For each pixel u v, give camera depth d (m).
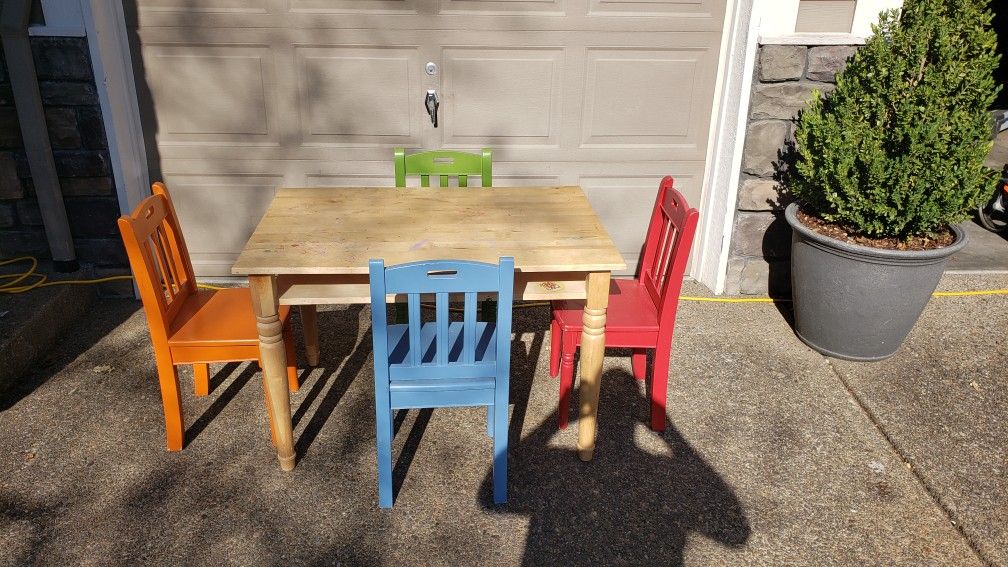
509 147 4.13
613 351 3.75
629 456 2.99
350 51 3.88
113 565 2.44
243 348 2.81
